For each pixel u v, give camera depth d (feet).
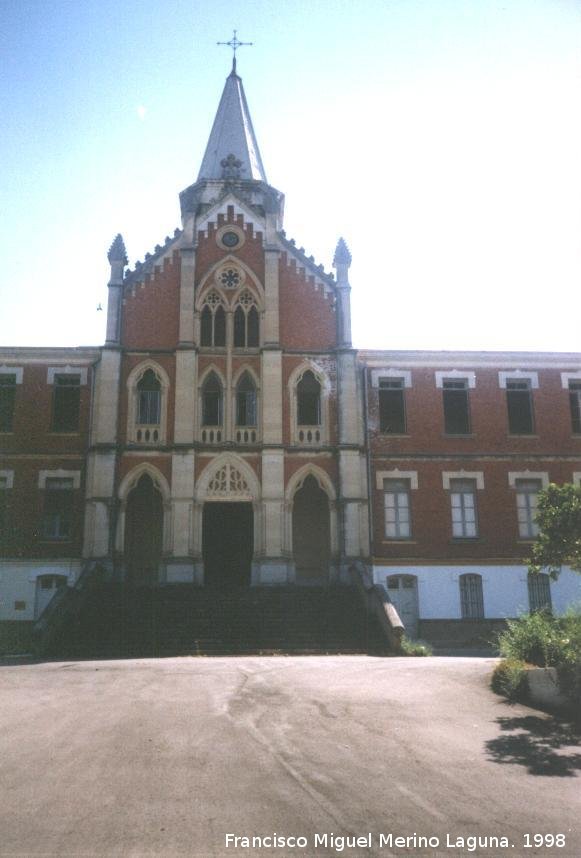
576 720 37.04
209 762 27.55
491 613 94.12
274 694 42.11
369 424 98.94
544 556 41.34
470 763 28.78
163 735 31.63
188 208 116.26
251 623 77.71
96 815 21.80
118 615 79.10
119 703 38.81
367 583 85.40
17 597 91.56
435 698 41.83
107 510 91.66
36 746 29.53
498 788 25.54
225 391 97.66
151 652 70.85
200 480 94.32
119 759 27.73
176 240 102.32
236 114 125.49
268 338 98.99
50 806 22.50
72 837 20.11
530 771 27.84
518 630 47.96
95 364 98.37
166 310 99.66
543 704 39.68
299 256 102.73
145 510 99.04
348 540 93.40
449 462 98.48
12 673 51.24
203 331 100.17
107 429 94.27
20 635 88.69
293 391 97.96
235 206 103.60
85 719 34.65
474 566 95.40
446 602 94.02
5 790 23.97
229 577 99.60
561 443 100.37
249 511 101.40
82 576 83.87
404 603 94.38
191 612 79.97
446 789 25.23
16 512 93.76
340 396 97.91
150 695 41.34
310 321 100.83
